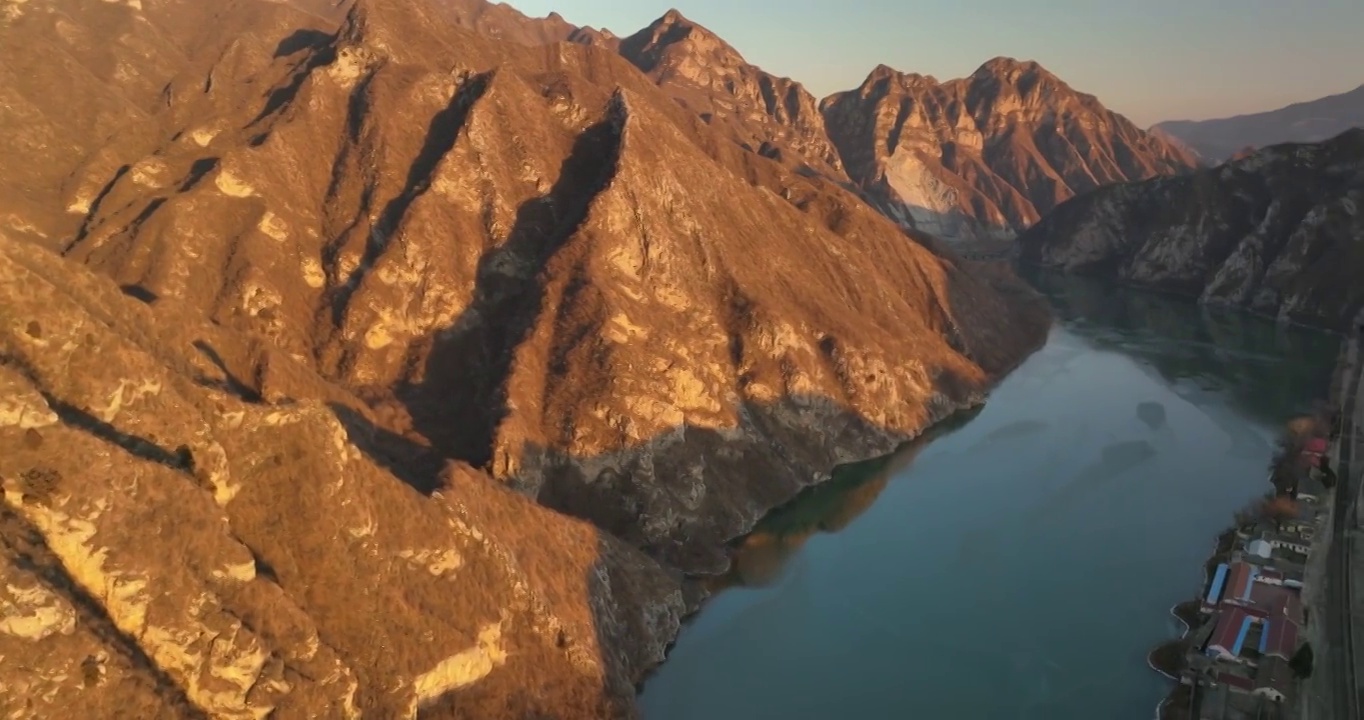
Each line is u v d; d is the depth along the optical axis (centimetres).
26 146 10712
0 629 3691
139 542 4359
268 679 4459
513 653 5941
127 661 4084
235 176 10344
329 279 10331
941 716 6462
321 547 5259
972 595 8175
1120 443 12100
